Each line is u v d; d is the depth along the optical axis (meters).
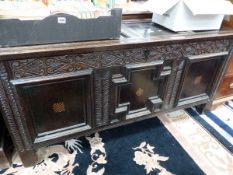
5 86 0.75
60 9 0.78
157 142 1.23
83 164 1.07
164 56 0.99
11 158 1.08
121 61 0.90
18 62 0.71
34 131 0.94
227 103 1.64
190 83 1.22
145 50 0.91
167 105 1.24
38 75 0.78
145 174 1.03
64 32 0.75
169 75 1.07
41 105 0.88
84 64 0.83
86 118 1.03
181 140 1.25
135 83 1.02
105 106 1.04
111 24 0.81
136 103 1.13
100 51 0.81
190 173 1.05
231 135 1.32
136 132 1.30
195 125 1.39
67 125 1.02
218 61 1.19
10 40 0.69
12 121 0.85
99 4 1.03
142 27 1.10
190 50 1.04
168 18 1.04
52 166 1.05
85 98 0.95
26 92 0.81
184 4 0.95
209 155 1.16
